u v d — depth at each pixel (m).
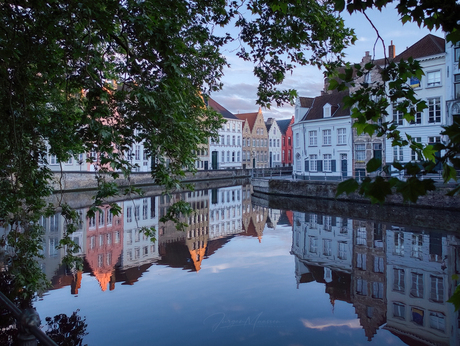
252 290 8.96
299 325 7.00
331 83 2.73
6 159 6.58
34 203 7.91
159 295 8.50
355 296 8.66
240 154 66.19
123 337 6.35
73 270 10.50
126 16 4.31
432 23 2.37
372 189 1.88
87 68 4.42
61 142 7.91
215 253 13.11
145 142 5.56
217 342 6.21
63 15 4.56
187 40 6.59
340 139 33.94
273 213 23.03
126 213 22.59
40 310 7.51
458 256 12.12
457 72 25.47
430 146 2.20
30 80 6.64
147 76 4.82
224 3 6.57
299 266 11.28
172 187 5.67
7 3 4.78
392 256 12.38
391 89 2.82
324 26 6.40
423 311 7.84
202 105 8.23
